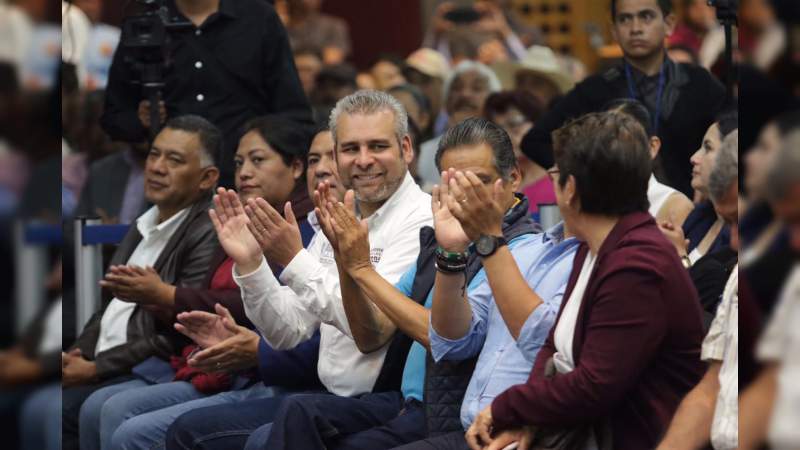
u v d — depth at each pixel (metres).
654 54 9.56
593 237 5.37
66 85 11.05
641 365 5.09
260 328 7.46
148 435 8.02
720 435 4.82
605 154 5.24
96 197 11.12
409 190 7.50
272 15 10.63
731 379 4.83
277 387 8.02
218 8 10.49
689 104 9.38
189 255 9.01
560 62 18.45
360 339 7.04
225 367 7.82
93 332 9.30
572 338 5.35
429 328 6.37
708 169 7.08
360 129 7.37
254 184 8.98
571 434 5.30
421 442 6.25
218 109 10.48
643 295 5.07
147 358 8.98
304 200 8.90
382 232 7.41
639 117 8.36
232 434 7.42
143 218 9.36
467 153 6.77
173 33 10.46
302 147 9.11
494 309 6.25
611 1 9.73
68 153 10.89
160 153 9.18
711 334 5.01
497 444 5.37
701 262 6.78
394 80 16.61
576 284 5.52
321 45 19.55
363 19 22.88
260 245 7.22
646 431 5.20
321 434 6.74
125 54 10.14
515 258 6.44
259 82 10.55
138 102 10.55
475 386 6.14
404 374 6.98
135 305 9.18
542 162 9.83
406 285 7.15
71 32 11.14
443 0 22.59
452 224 6.17
